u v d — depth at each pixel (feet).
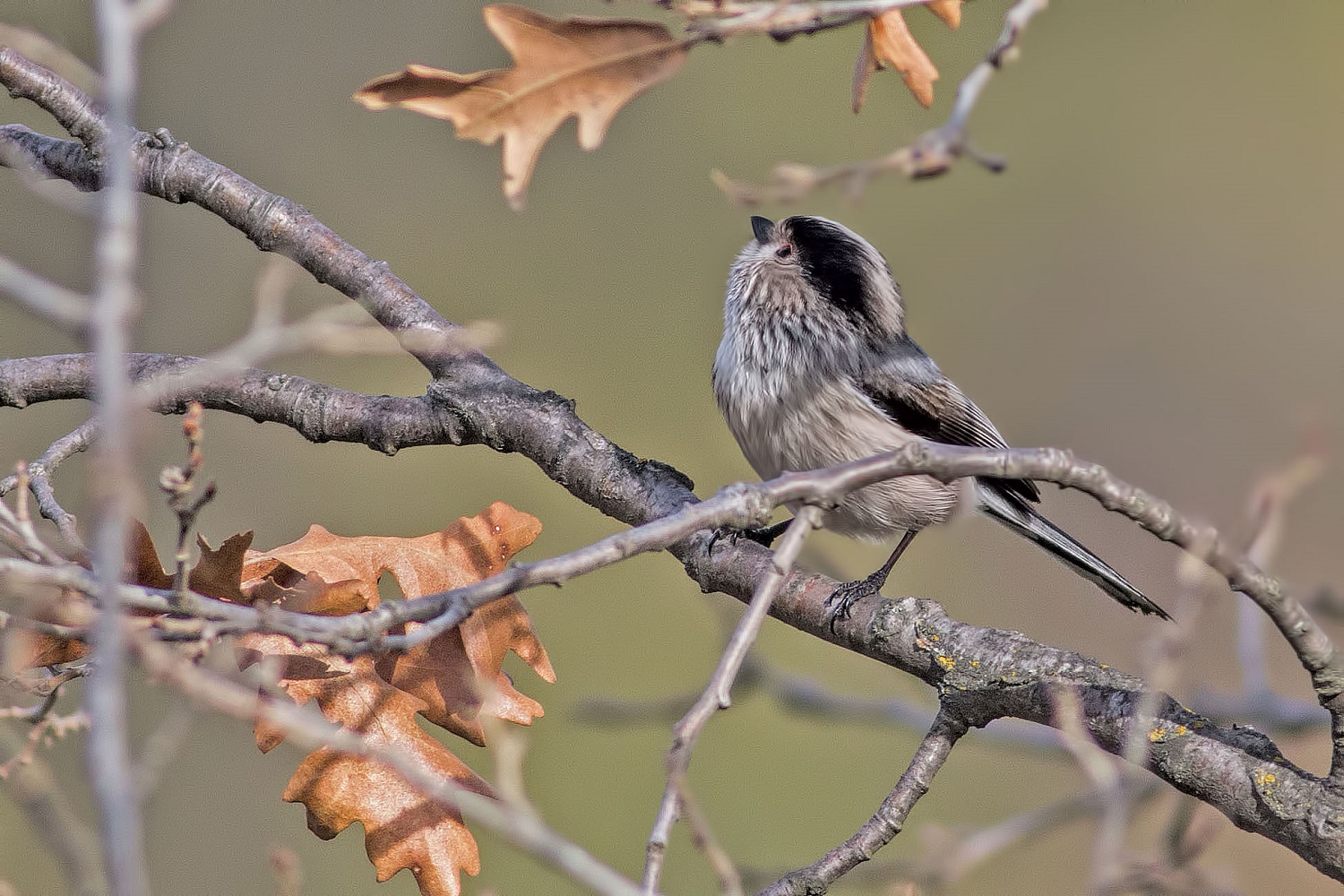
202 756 37.83
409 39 60.18
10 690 18.62
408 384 49.83
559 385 55.01
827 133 62.18
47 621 16.66
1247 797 17.39
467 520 23.07
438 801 20.12
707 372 56.03
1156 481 56.54
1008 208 61.67
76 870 19.13
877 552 34.81
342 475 48.26
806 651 43.06
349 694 20.52
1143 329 60.13
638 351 56.75
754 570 23.66
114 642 11.57
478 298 57.41
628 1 16.40
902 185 58.75
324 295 32.50
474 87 16.98
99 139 26.66
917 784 19.71
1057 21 64.69
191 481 13.99
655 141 61.87
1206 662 33.58
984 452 15.75
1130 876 23.16
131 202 12.89
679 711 31.99
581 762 43.37
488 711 21.06
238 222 27.48
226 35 59.36
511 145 17.12
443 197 59.98
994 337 59.77
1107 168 63.21
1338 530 46.39
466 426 25.84
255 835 38.14
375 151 59.93
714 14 16.20
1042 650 19.86
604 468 25.26
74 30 32.83
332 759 20.10
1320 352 59.47
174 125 58.23
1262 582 15.64
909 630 21.04
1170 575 51.29
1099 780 17.58
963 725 20.01
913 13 62.59
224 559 19.22
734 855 41.96
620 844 42.04
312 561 21.67
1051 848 35.29
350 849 39.04
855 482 15.83
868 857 19.30
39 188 14.71
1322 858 16.78
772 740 44.78
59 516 20.62
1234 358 59.47
